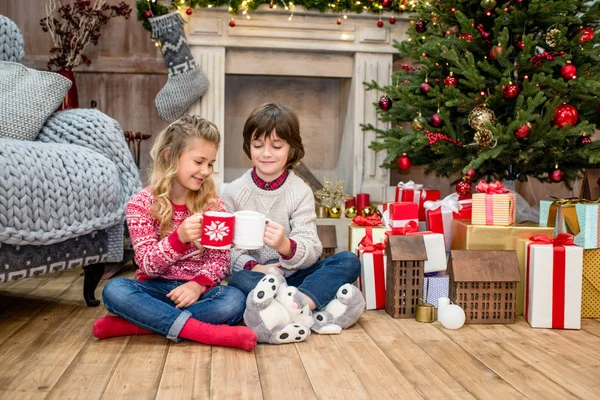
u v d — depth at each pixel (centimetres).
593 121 250
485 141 223
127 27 349
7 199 150
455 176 379
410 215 205
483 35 234
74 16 330
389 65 336
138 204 162
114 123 198
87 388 119
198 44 320
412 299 185
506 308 179
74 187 168
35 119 194
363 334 164
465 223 203
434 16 261
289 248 166
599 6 232
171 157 159
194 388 119
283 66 336
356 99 335
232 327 147
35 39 342
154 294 158
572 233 187
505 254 180
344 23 330
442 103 249
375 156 339
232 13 317
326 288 167
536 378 128
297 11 323
